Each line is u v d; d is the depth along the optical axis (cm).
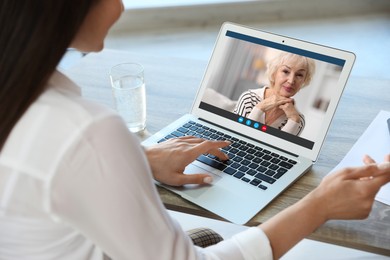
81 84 139
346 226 91
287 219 80
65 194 60
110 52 155
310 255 143
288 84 111
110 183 61
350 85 134
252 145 111
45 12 56
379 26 339
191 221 166
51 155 60
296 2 351
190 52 322
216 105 120
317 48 109
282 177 101
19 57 57
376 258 146
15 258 70
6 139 61
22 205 62
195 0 354
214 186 100
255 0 349
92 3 62
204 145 103
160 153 101
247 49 118
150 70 145
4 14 56
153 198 66
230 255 75
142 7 347
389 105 124
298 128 108
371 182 83
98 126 61
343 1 352
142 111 119
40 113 61
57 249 68
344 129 116
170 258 68
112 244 65
